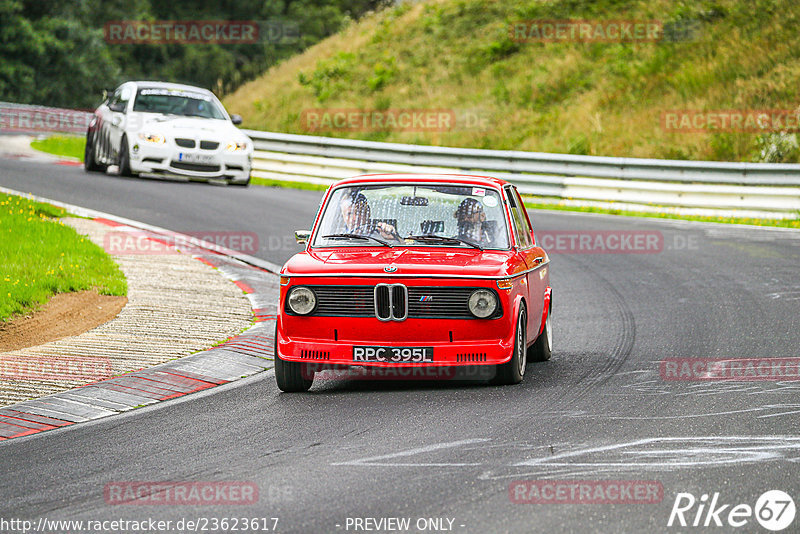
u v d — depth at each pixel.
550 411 26.25
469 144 112.06
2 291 39.53
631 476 20.28
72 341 35.47
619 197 83.19
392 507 18.58
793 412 25.67
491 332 28.78
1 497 19.97
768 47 114.56
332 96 131.50
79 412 27.28
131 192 73.75
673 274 52.22
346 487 19.91
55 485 20.69
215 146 78.75
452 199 32.38
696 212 79.81
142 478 21.02
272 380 31.48
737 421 24.83
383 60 137.12
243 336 37.09
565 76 121.69
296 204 74.38
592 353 34.88
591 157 85.00
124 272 47.88
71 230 54.00
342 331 28.88
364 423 25.42
